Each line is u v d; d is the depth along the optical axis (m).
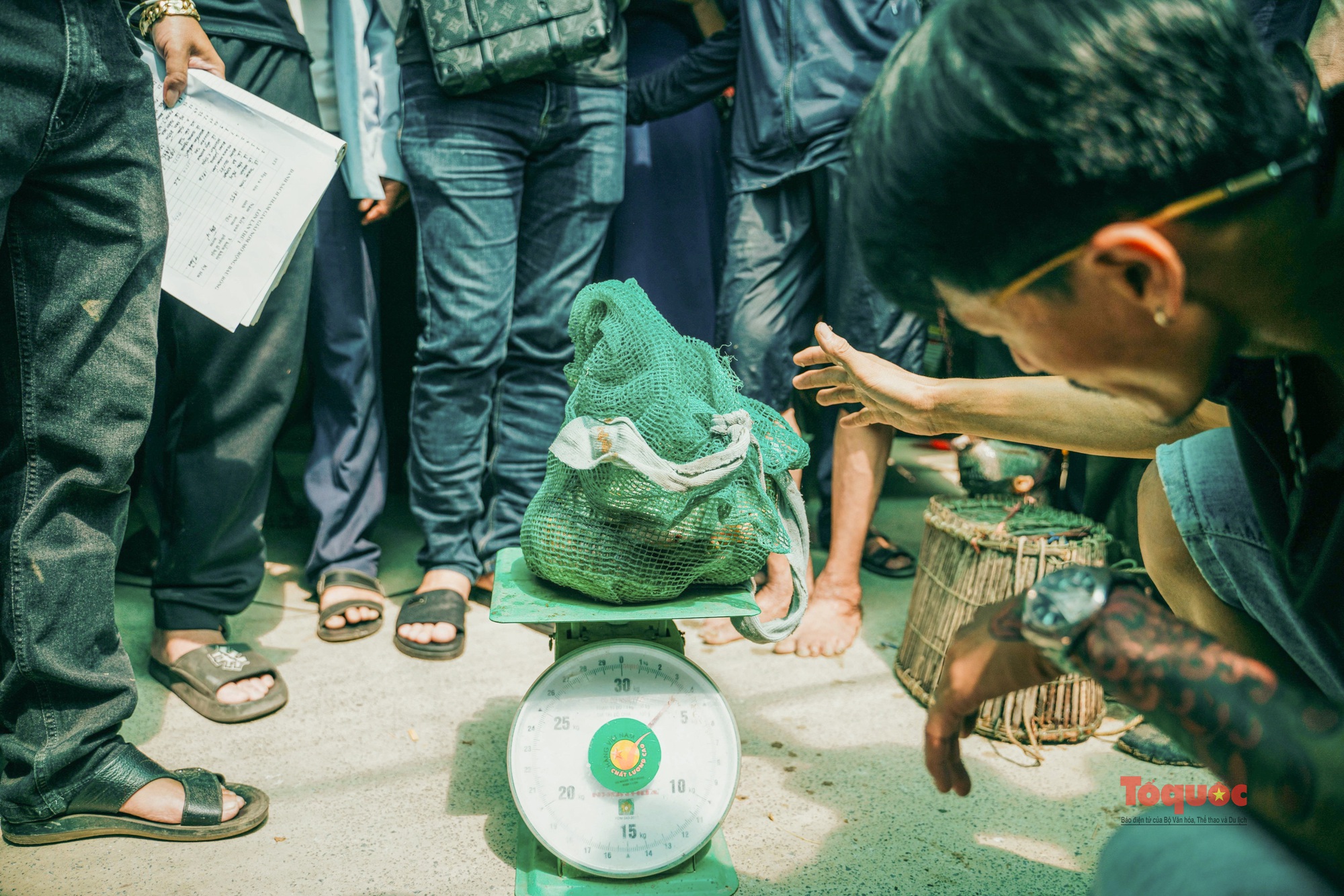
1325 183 0.53
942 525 1.77
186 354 1.73
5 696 1.30
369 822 1.40
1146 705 0.60
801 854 1.33
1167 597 1.09
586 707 1.23
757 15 2.03
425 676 1.89
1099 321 0.55
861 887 1.25
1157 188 0.50
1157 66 0.48
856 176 0.58
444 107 1.93
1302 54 0.60
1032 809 1.45
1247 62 0.51
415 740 1.63
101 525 1.34
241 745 1.61
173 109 1.47
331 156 1.48
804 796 1.47
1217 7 0.51
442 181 1.96
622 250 2.38
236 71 1.79
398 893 1.24
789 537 1.32
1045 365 0.61
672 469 1.10
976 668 0.74
